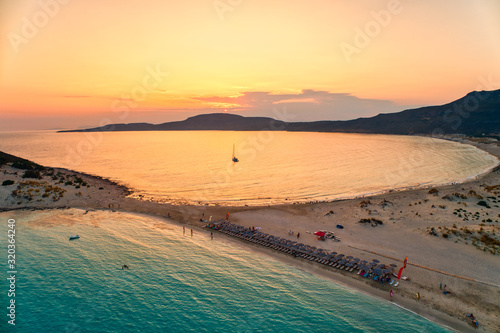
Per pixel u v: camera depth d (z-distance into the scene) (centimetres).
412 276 3781
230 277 3981
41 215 6003
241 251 4722
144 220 6044
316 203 7038
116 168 12700
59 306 3250
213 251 4728
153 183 9712
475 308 3148
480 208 5931
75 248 4659
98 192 7831
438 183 9631
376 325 3038
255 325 3073
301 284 3797
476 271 3778
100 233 5294
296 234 5278
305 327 3045
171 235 5325
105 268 4100
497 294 3338
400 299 3384
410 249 4475
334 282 3797
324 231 5316
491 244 4250
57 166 12950
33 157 16075
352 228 5409
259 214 6350
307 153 18962
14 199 6456
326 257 4338
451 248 4362
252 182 10038
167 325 3041
